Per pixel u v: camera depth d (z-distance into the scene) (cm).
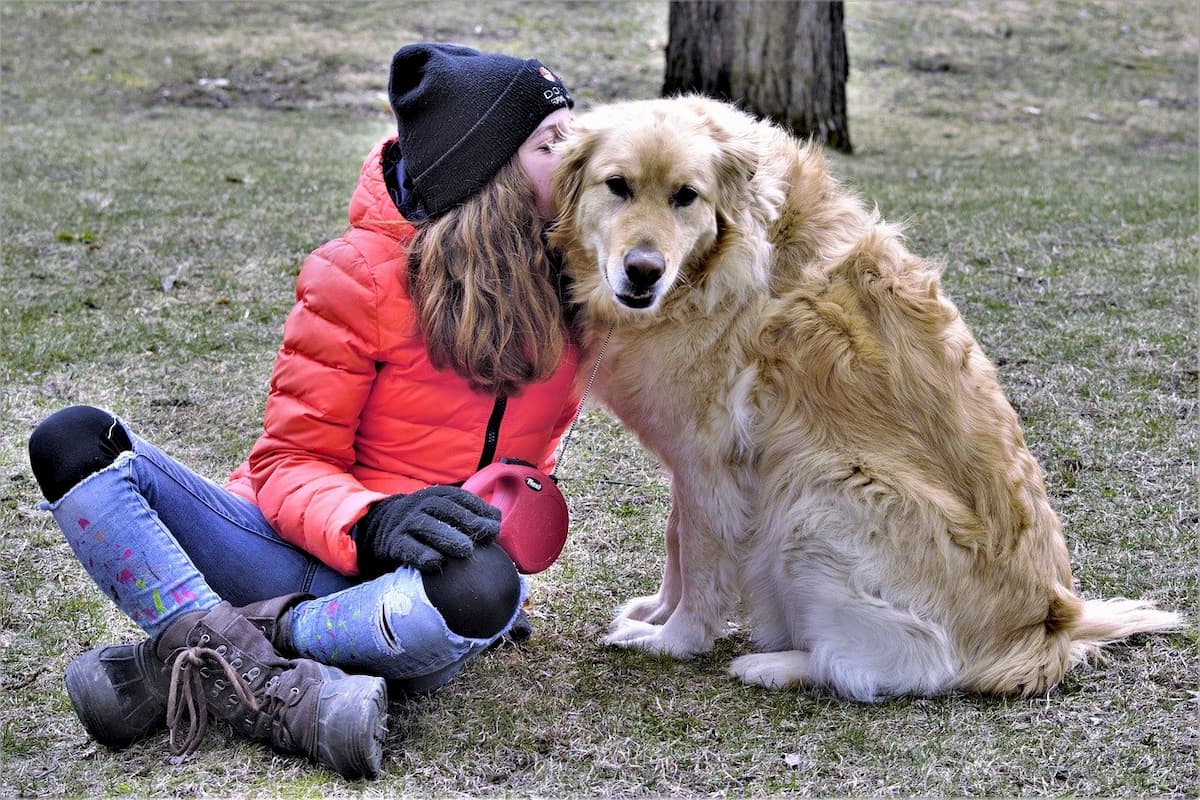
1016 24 1452
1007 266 605
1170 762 251
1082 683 286
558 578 345
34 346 477
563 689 283
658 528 374
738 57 890
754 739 262
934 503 280
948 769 250
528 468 266
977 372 300
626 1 1434
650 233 273
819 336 288
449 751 253
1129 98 1187
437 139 254
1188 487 383
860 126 1048
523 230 262
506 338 253
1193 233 665
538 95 264
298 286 260
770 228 298
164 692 246
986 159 923
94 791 235
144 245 613
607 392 307
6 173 741
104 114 977
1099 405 444
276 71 1140
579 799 238
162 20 1308
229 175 765
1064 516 369
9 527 346
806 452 286
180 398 441
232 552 256
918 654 282
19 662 283
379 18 1330
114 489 237
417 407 264
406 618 238
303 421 255
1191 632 306
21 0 1367
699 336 290
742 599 320
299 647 250
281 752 248
